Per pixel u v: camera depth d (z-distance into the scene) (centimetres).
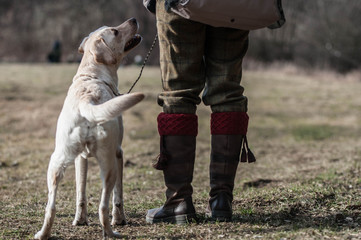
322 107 1778
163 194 622
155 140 1162
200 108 1620
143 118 1425
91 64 415
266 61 4088
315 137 1261
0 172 803
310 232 357
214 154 414
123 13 4272
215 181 414
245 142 416
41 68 2345
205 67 424
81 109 359
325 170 736
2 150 995
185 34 394
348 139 1208
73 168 828
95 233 404
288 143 1169
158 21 403
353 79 3045
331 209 443
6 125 1245
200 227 395
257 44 4175
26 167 848
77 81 396
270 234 361
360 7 3884
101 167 374
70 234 400
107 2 4275
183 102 402
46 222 375
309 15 4134
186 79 403
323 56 3916
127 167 852
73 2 4303
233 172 414
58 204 553
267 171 809
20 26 4456
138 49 3950
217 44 405
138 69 2444
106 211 373
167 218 416
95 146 368
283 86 2292
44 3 4509
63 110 377
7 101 1494
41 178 755
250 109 1716
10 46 4259
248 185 674
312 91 2152
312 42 4000
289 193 502
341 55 3812
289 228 381
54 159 374
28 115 1349
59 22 4272
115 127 372
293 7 4153
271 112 1670
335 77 3153
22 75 2030
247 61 3862
